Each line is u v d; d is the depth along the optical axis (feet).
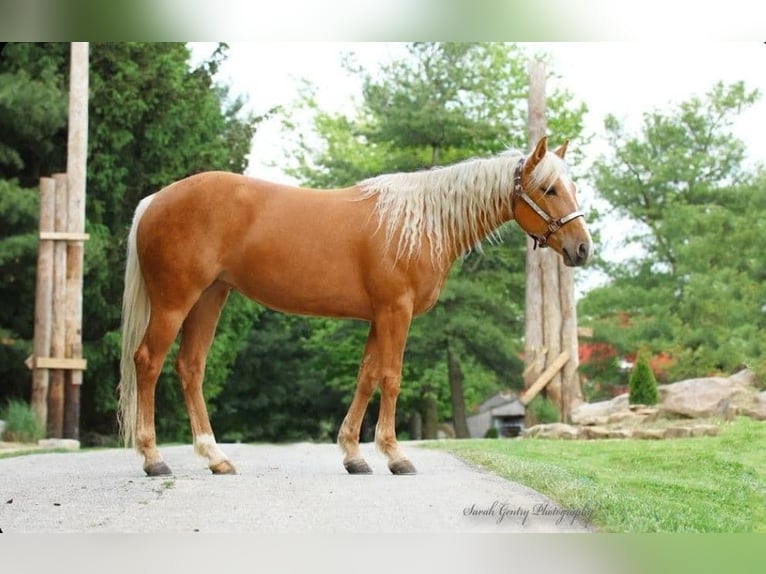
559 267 59.52
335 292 27.63
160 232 27.30
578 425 51.98
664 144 95.14
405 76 83.66
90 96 73.46
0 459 37.42
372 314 28.07
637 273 95.25
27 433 51.83
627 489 27.35
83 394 76.38
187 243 27.17
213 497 23.48
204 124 81.51
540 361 58.80
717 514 24.16
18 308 69.97
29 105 66.59
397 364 27.63
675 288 91.66
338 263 27.53
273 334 99.50
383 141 85.51
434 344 80.23
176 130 78.84
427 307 28.25
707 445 38.45
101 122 74.79
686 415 47.50
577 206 27.84
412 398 98.43
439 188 27.99
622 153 97.04
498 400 142.51
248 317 86.74
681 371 82.64
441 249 27.91
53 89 67.92
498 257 85.30
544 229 27.96
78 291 55.52
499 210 28.40
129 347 28.04
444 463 32.65
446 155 90.48
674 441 40.42
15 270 66.80
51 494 24.34
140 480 26.96
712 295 83.10
